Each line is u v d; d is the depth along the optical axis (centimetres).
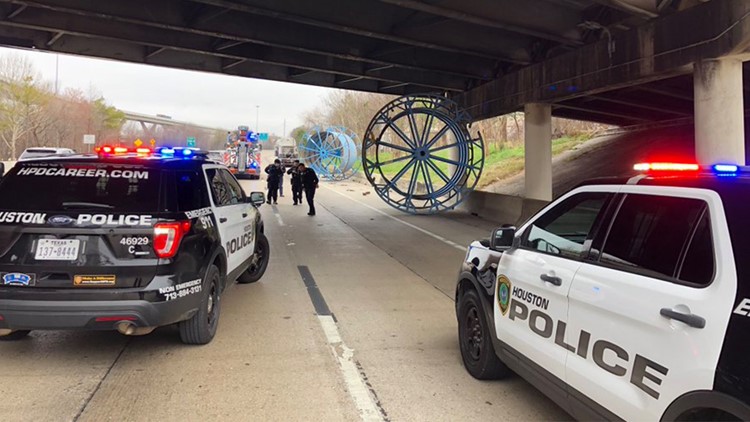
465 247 1120
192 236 449
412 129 1859
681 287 235
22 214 409
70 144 5762
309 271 848
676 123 2773
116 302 399
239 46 1580
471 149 1802
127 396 378
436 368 441
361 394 388
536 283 336
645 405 239
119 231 410
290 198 2358
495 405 373
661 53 1112
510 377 420
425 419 352
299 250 1055
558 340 309
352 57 1548
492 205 1706
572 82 1403
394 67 1786
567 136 3822
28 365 433
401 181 3541
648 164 305
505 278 377
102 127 6372
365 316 592
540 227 364
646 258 264
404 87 2266
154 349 474
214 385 399
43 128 5297
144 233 413
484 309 403
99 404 364
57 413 350
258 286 735
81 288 401
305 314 596
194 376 415
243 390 391
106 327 405
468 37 1437
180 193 457
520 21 1205
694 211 249
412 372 431
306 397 382
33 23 1262
